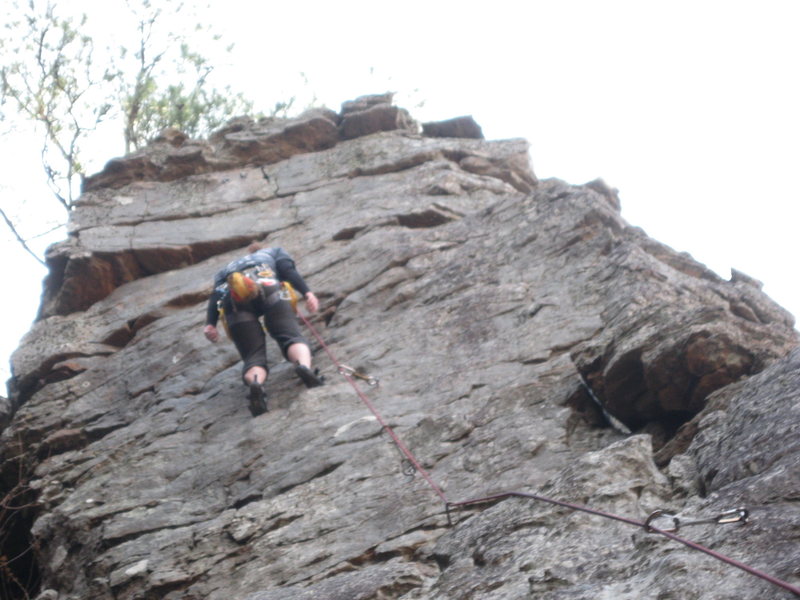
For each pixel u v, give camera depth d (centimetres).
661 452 573
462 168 1130
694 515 433
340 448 715
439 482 636
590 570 435
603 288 784
